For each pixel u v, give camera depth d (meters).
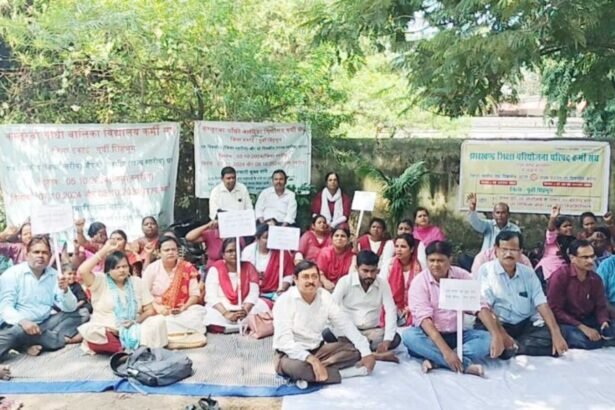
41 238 5.11
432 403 4.08
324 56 8.57
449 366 4.59
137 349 4.62
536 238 8.30
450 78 5.62
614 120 9.21
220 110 8.48
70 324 5.16
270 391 4.27
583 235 6.67
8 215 7.42
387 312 5.01
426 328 4.64
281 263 6.00
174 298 5.34
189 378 4.48
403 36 6.09
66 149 7.53
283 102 8.59
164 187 7.88
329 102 9.23
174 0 7.44
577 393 4.25
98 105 8.23
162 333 4.93
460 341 4.59
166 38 7.51
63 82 7.75
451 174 8.68
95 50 7.38
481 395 4.21
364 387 4.33
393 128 11.36
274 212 7.80
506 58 5.05
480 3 5.05
